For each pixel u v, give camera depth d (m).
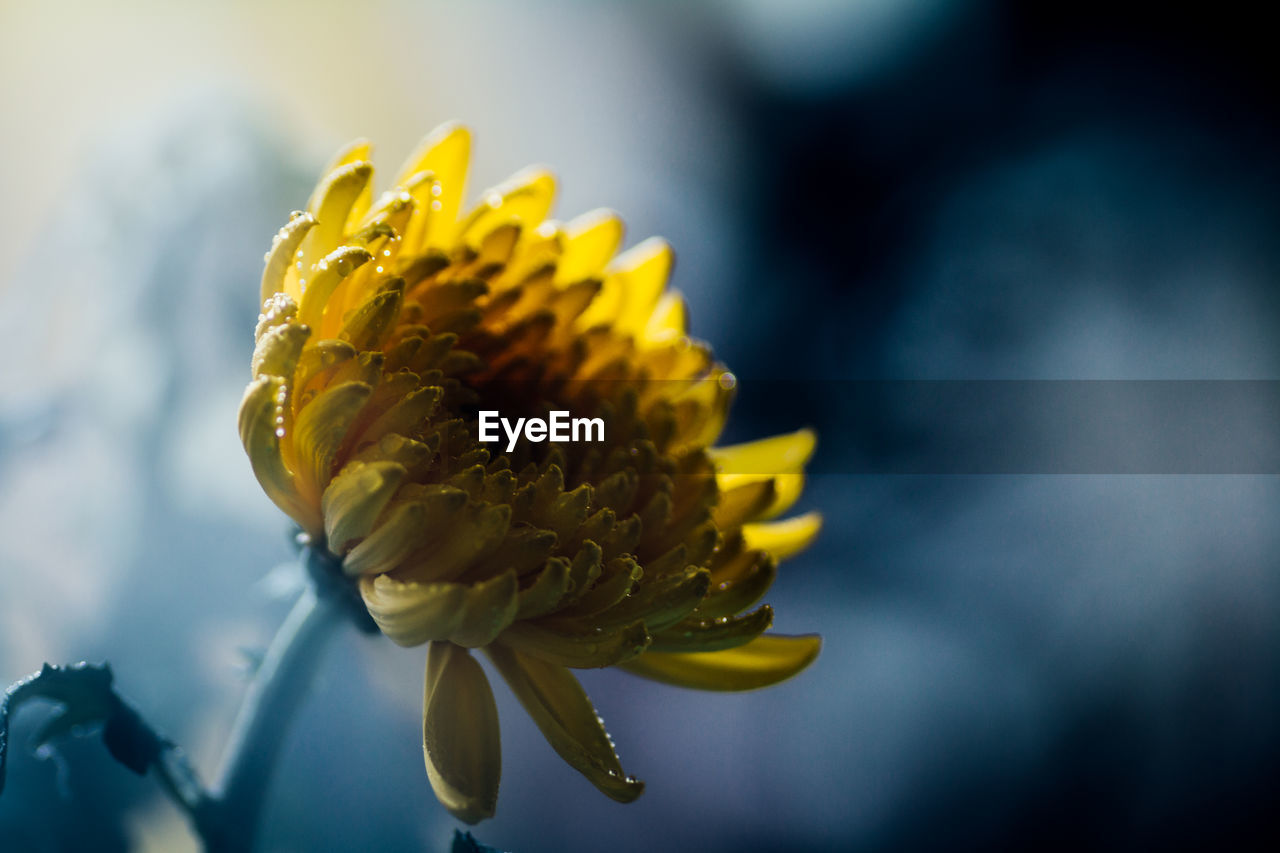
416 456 0.20
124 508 0.27
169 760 0.21
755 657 0.21
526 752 0.36
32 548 0.27
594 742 0.20
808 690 0.41
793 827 0.39
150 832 0.24
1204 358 0.46
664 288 0.23
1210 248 0.47
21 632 0.26
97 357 0.28
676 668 0.21
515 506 0.20
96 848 0.24
